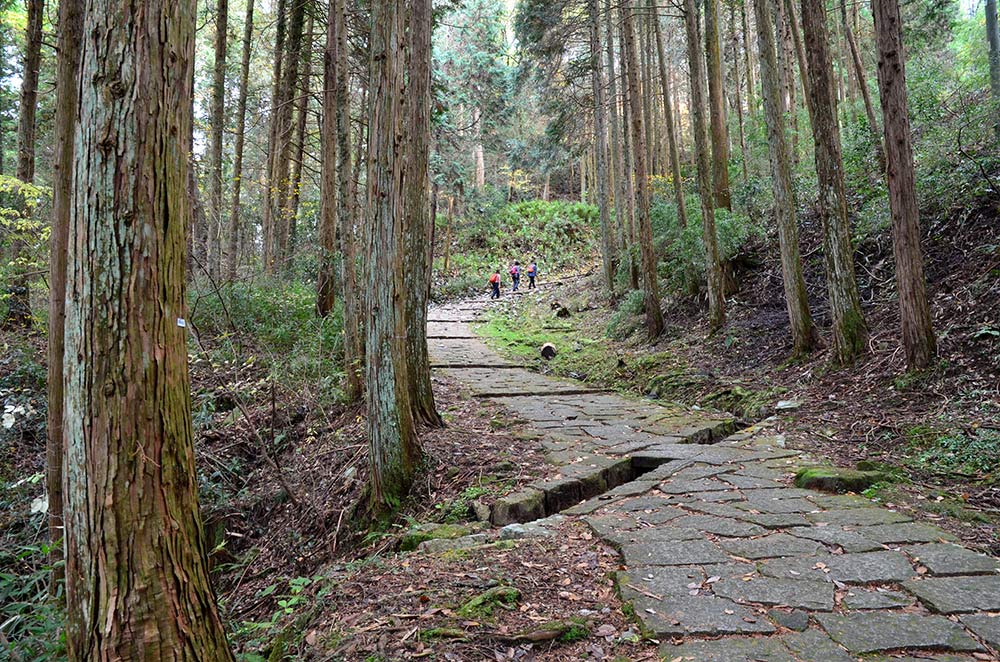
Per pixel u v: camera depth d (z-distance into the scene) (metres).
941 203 9.16
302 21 13.17
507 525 4.29
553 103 18.67
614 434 6.80
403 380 5.25
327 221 10.66
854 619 2.72
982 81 12.02
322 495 5.97
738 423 7.43
